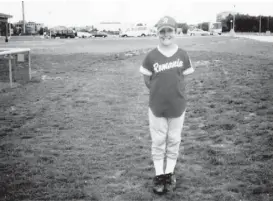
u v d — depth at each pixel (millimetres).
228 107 7016
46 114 7215
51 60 18531
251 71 11586
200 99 7926
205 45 28688
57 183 3969
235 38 40594
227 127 5809
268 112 6438
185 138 5508
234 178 3961
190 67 3807
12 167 4438
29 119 6867
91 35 60344
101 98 8695
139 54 21484
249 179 3916
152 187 3861
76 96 8992
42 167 4438
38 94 9336
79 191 3760
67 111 7438
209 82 9852
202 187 3812
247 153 4648
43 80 11852
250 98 7629
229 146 4988
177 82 3699
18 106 7984
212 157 4586
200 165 4422
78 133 5906
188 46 27453
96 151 5023
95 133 5906
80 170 4312
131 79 11633
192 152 4863
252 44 27703
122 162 4578
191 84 9812
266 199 3441
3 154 4914
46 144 5348
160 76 3693
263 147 4805
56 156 4852
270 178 3885
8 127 6285
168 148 4004
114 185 3924
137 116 6969
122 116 7000
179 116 3820
